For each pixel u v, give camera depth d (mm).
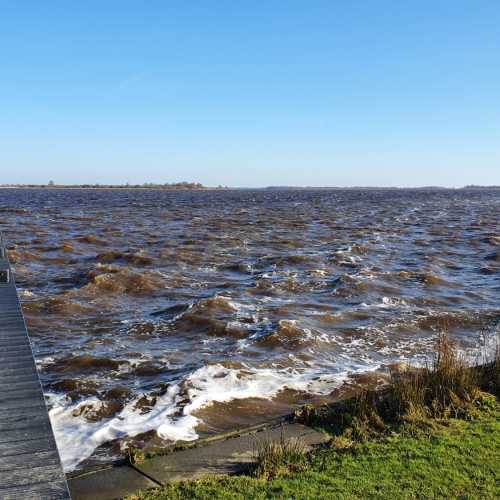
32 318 17609
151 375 12547
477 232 47938
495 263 30484
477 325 17609
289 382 11852
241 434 8164
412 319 18062
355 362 13750
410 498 6012
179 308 18797
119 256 29734
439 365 9906
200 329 16469
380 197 159000
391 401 8867
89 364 13250
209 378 12016
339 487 6258
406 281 24375
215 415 10023
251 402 10648
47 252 31328
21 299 19781
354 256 31453
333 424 8430
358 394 9258
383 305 19969
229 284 23359
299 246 36969
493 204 111188
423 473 6574
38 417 5680
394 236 43906
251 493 6152
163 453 7441
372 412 8312
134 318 17953
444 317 18297
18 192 186250
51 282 23250
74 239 37344
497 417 8352
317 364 13516
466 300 21172
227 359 13672
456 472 6609
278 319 17453
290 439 7812
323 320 17656
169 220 59125
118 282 22703
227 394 11016
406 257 32188
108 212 72000
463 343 15484
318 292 22094
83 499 6254
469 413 8453
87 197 136000
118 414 10250
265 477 6574
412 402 8648
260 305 19562
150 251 32750
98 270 24359
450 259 31734
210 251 33438
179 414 10062
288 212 77625
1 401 5969
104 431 9305
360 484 6320
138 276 23578
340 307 19609
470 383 9375
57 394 11375
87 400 10977
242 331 16141
